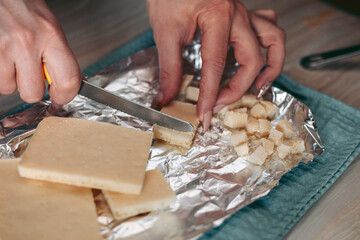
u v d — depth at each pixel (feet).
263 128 1.35
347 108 1.51
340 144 1.37
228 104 1.42
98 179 1.06
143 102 1.45
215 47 1.35
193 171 1.22
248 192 1.16
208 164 1.25
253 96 1.49
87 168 1.08
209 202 1.13
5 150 1.22
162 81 1.42
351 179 1.28
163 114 1.27
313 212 1.17
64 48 1.14
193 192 1.15
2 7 1.09
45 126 1.17
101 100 1.28
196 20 1.44
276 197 1.18
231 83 1.43
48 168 1.06
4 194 1.05
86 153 1.12
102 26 1.89
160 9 1.46
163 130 1.30
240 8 1.50
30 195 1.05
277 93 1.49
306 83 1.68
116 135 1.19
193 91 1.48
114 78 1.52
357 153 1.33
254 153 1.25
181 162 1.25
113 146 1.15
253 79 1.43
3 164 1.12
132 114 1.30
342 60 1.82
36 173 1.06
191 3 1.42
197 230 1.05
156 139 1.32
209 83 1.34
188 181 1.19
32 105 1.41
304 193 1.20
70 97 1.21
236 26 1.45
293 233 1.12
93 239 0.98
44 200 1.05
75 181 1.07
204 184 1.18
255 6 2.11
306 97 1.56
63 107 1.37
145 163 1.12
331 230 1.13
